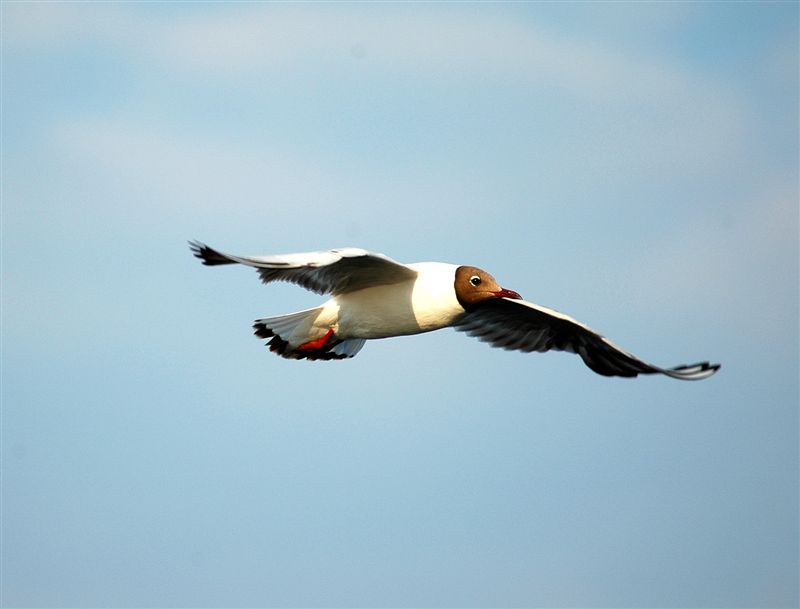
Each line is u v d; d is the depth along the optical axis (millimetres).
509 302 15766
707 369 14688
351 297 15391
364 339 16375
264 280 14508
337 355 16469
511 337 16547
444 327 15617
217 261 12461
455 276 15227
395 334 15664
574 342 16062
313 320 15562
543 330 16266
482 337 16656
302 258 13062
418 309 15250
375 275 15023
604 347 15562
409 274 15086
